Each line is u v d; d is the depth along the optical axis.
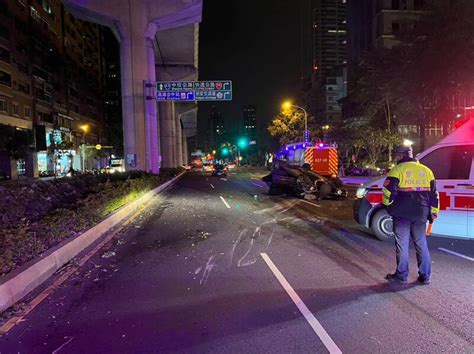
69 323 4.58
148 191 20.55
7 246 5.64
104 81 111.88
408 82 23.83
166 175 33.12
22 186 10.05
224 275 6.36
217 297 5.36
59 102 73.62
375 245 8.30
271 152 80.31
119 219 12.12
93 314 4.84
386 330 4.29
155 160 28.20
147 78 27.64
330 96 101.81
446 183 7.69
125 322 4.59
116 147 111.56
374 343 4.00
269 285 5.82
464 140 7.69
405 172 5.77
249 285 5.84
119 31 27.47
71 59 81.69
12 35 54.78
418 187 5.73
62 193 11.37
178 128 77.25
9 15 53.84
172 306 5.06
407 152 5.96
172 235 9.78
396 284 5.78
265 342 4.04
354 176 39.81
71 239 7.90
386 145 40.47
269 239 9.10
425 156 8.01
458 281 5.89
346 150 51.53
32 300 5.34
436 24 20.95
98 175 18.38
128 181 16.47
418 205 5.70
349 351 3.84
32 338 4.21
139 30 27.20
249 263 7.05
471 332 4.23
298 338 4.11
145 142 27.42
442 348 3.89
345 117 68.31
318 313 4.75
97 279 6.26
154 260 7.39
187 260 7.34
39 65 63.62
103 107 110.31
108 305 5.13
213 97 30.33
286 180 19.53
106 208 11.67
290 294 5.42
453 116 25.36
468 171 7.58
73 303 5.22
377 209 8.68
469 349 3.87
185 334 4.25
